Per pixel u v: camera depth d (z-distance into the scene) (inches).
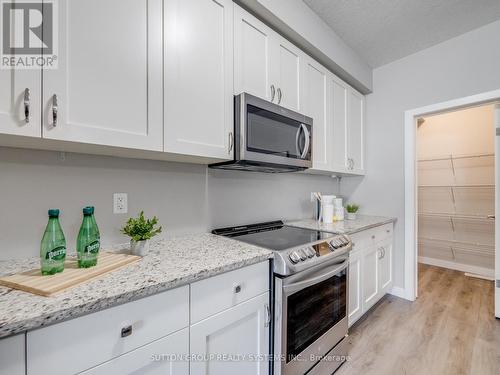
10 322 21.4
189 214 60.6
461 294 100.9
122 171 50.4
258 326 44.8
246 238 58.5
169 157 50.6
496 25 77.7
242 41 55.2
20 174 39.9
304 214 94.8
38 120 30.9
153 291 30.5
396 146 99.3
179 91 44.1
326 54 77.7
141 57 39.6
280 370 45.2
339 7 71.1
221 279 38.6
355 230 72.3
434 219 140.6
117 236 49.7
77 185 45.1
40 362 23.7
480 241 125.3
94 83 35.1
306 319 51.2
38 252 41.4
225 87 51.4
